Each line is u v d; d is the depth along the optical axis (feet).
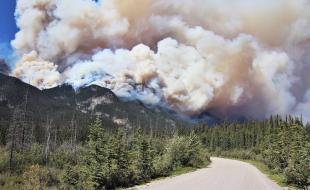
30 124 240.53
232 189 88.89
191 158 198.59
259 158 317.01
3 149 154.30
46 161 149.89
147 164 114.93
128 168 96.37
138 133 119.96
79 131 329.93
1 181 101.55
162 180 110.11
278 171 164.76
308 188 103.19
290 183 116.26
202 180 112.98
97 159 87.15
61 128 344.49
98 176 83.51
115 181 89.86
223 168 194.29
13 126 164.96
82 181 76.84
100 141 89.04
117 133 99.76
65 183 76.33
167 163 149.28
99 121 90.84
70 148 202.59
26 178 81.82
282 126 211.00
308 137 160.15
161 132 326.03
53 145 226.58
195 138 217.77
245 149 497.46
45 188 78.43
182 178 119.24
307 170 107.76
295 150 137.69
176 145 191.42
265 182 117.19
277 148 177.17
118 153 93.61
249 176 140.05
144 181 105.50
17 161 139.33
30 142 204.03
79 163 86.12
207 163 243.60
